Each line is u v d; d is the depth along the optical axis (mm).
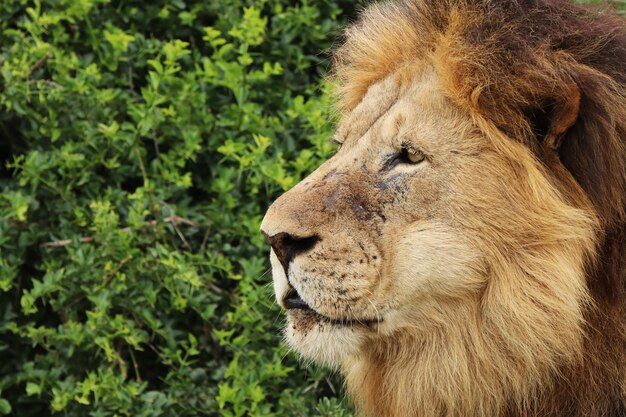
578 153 5508
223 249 8391
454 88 5617
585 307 5504
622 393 5613
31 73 8617
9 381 8266
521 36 5613
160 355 8086
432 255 5531
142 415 7789
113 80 8844
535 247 5465
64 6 8789
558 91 5441
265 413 7918
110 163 8352
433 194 5578
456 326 5609
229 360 8391
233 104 8617
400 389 5867
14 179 8555
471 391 5652
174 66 9000
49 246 8266
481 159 5543
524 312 5461
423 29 6094
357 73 6594
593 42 5707
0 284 7961
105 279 8008
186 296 8070
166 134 8508
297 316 5879
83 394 7816
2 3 8828
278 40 9312
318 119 8500
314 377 8195
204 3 9219
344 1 9672
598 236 5508
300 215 5656
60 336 8000
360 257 5605
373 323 5711
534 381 5527
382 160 5730
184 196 8523
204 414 8180
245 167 8398
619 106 5566
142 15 9133
